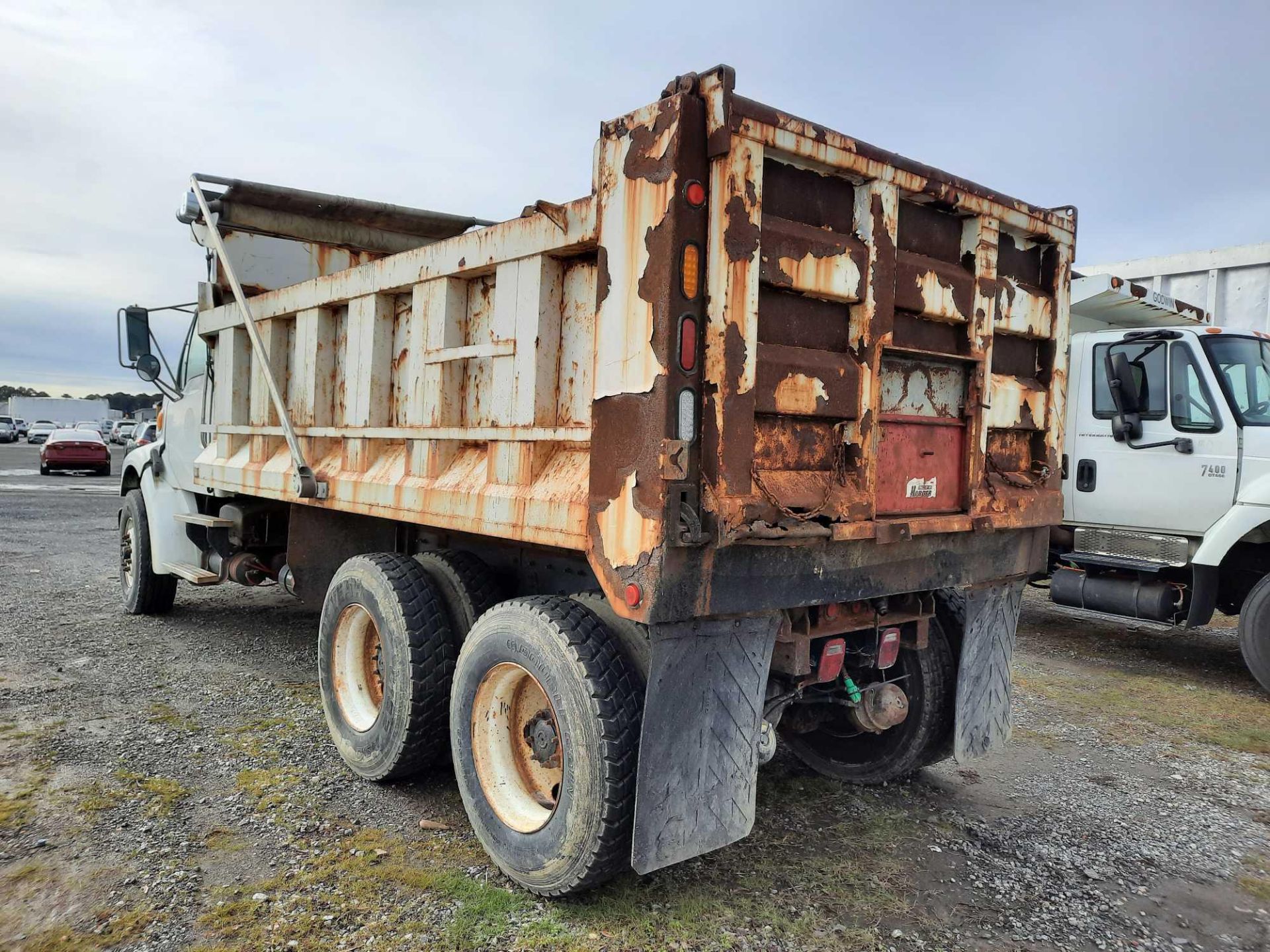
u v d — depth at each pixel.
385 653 3.78
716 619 2.76
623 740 2.73
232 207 5.59
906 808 3.94
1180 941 2.90
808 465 2.86
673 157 2.47
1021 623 8.52
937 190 3.16
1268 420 6.37
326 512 4.90
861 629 3.36
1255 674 5.98
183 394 6.54
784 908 3.00
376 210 5.82
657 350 2.49
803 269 2.75
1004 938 2.88
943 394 3.35
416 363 3.78
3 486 20.62
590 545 2.72
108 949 2.65
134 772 3.97
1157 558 6.82
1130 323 8.30
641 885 3.12
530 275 3.12
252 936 2.73
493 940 2.74
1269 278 8.93
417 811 3.69
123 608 7.57
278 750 4.31
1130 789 4.26
